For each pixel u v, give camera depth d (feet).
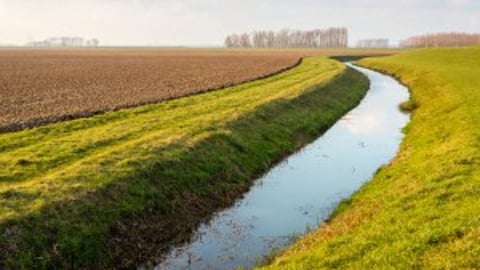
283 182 71.10
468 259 36.09
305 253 42.88
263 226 55.42
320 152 88.38
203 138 74.54
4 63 333.62
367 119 121.39
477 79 161.48
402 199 51.26
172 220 55.16
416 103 138.92
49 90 147.33
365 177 73.26
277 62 325.42
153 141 70.95
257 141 84.43
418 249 39.09
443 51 330.54
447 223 42.50
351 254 40.16
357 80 200.54
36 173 58.03
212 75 210.38
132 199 54.24
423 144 83.35
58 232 45.34
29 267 41.52
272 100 113.19
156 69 260.42
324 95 139.85
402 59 310.65
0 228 42.88
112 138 74.84
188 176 63.31
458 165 58.70
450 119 95.04
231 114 94.43
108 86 160.35
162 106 109.29
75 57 453.58
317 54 510.17
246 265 46.19
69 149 67.56
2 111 102.22
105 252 46.75
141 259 47.93
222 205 61.93
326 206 61.52
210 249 49.83
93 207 50.06
